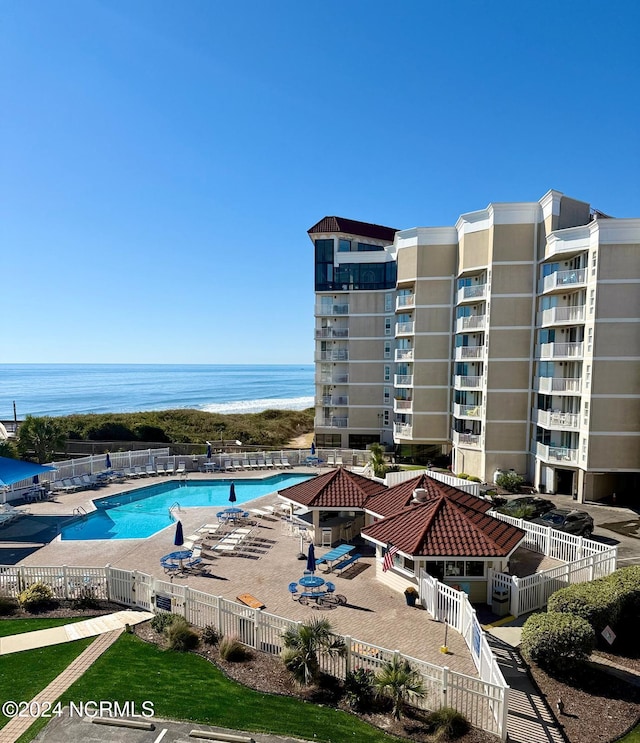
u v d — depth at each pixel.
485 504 21.12
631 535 23.48
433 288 38.81
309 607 15.40
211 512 27.14
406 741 9.44
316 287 45.62
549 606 13.66
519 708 10.57
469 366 36.91
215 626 13.49
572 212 31.77
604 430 28.19
